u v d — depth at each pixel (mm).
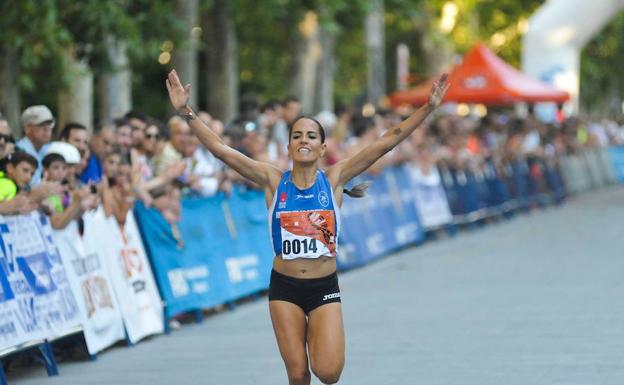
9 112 28406
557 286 24391
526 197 46469
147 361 17750
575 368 15883
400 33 82375
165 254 21047
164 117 58031
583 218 42938
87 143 19984
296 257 12859
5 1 25422
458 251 32906
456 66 46500
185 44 32500
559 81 55812
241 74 65750
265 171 13227
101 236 19188
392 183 33656
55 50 26625
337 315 12891
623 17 86188
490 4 70562
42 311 16953
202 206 22812
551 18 55531
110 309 18906
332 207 13016
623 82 100438
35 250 17094
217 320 21984
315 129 12914
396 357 17047
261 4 44406
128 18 27984
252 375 16203
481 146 44344
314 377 15672
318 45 54156
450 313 21188
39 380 16578
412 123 13047
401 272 28328
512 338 18359
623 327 19094
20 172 17219
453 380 15320
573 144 57094
